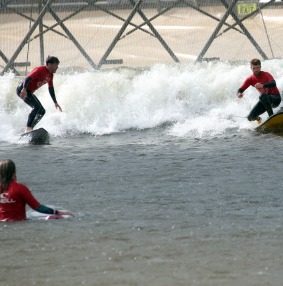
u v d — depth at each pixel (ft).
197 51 223.71
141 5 221.25
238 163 141.59
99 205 112.57
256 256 84.69
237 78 203.41
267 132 173.47
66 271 80.64
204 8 223.71
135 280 77.05
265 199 114.11
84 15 220.02
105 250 88.07
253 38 226.38
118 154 155.84
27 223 101.45
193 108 200.54
